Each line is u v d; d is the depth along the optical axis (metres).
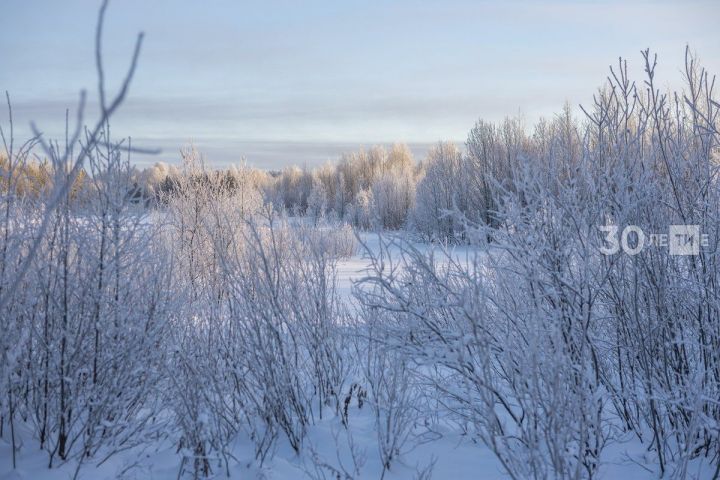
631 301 3.68
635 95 3.70
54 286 3.34
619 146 3.69
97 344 3.36
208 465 3.23
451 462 3.43
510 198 3.54
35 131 1.44
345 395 4.28
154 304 3.62
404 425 3.62
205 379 3.67
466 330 3.17
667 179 3.73
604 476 3.16
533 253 3.22
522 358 3.00
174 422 3.68
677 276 3.57
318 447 3.61
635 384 3.68
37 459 3.22
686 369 3.53
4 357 3.20
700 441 3.22
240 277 4.09
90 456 3.33
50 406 3.39
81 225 3.43
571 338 3.34
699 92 3.54
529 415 2.81
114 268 3.42
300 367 4.14
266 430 3.58
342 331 4.20
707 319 3.50
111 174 3.44
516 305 3.47
